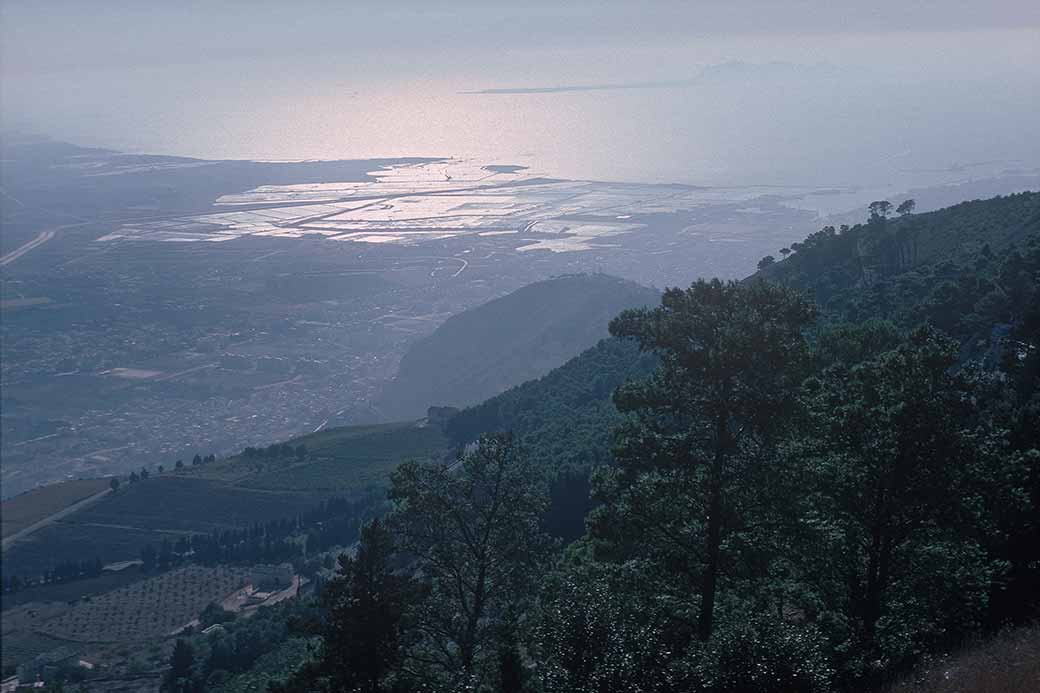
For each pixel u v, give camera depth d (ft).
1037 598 98.63
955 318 223.71
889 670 84.79
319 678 92.79
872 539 102.12
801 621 103.04
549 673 79.10
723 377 102.78
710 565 103.04
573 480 229.04
